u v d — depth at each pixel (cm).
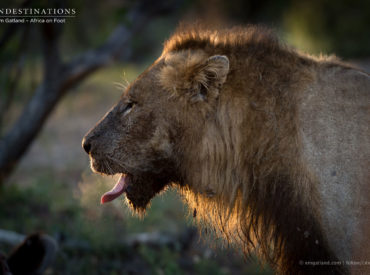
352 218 584
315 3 3738
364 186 582
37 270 773
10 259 766
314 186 596
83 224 1167
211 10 3850
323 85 614
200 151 636
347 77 616
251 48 639
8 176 1280
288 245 616
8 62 1270
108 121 668
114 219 1208
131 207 698
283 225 611
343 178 589
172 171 665
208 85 620
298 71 623
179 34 686
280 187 605
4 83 1289
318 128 600
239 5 4347
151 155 650
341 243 590
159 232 1190
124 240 1154
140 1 1395
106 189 977
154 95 643
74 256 1048
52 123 2247
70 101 2475
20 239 1035
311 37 3419
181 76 629
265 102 610
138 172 660
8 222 1156
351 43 3584
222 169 633
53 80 1233
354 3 3812
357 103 603
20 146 1232
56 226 1141
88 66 1276
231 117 618
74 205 1277
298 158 600
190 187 670
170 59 648
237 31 672
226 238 719
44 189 1407
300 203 599
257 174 615
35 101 1241
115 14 1359
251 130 611
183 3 1444
